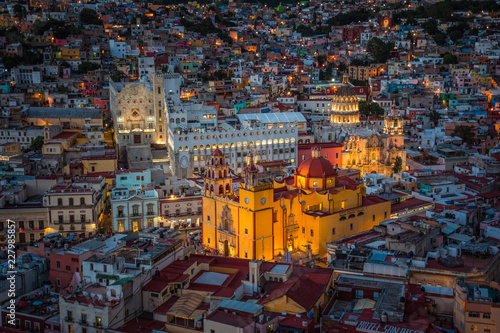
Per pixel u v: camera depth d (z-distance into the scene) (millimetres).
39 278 149875
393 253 149375
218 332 117125
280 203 179875
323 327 122938
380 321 116812
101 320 125875
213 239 188625
